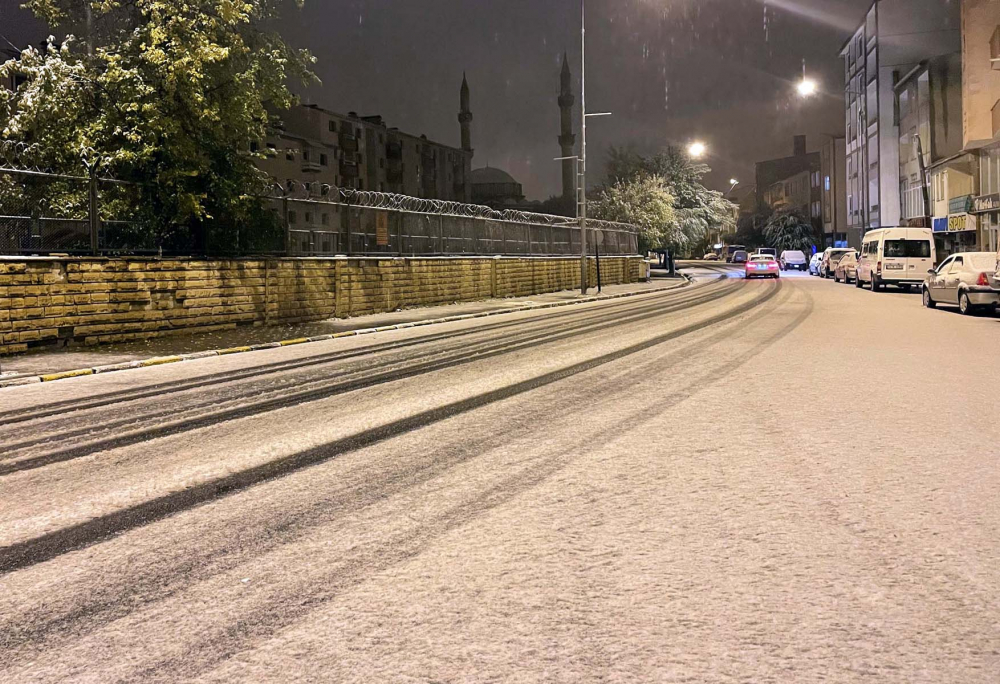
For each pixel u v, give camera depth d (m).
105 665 3.11
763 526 4.57
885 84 65.94
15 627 3.46
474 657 3.09
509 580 3.83
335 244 22.08
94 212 15.46
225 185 17.86
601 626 3.34
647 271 50.97
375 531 4.60
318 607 3.58
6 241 13.88
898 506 4.92
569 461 6.14
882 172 66.12
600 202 62.66
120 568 4.12
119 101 16.83
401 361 12.73
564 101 105.06
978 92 37.66
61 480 5.93
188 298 17.08
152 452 6.78
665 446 6.59
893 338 15.19
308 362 12.91
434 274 27.05
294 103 19.30
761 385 9.70
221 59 17.09
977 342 14.39
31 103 16.12
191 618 3.50
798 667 2.99
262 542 4.46
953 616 3.40
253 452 6.68
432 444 6.82
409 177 92.06
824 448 6.45
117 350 14.45
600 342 15.02
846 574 3.85
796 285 41.62
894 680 2.89
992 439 6.73
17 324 13.78
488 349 14.22
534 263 35.50
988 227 41.09
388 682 2.92
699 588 3.71
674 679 2.91
